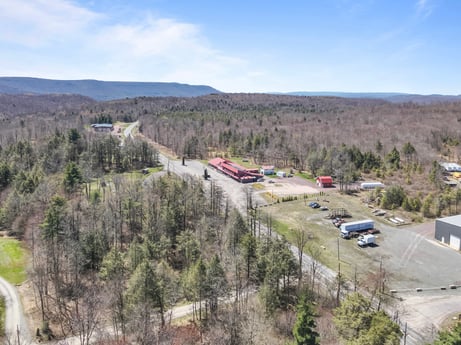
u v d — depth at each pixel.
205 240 70.56
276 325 49.78
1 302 57.75
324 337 43.41
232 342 44.91
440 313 54.75
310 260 71.19
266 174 141.38
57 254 62.09
